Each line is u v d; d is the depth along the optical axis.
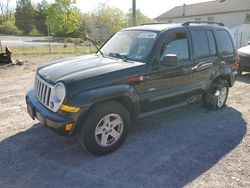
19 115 5.53
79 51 21.56
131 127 4.96
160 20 44.38
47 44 31.00
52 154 3.96
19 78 9.45
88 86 3.65
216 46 5.69
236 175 3.53
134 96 4.10
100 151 3.91
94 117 3.72
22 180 3.33
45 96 3.88
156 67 4.35
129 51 4.66
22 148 4.12
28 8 60.31
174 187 3.26
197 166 3.72
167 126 5.14
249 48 10.95
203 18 36.97
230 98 7.25
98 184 3.29
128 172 3.55
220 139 4.61
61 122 3.53
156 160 3.86
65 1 43.34
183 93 4.99
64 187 3.22
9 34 53.66
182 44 4.88
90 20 43.09
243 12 32.41
